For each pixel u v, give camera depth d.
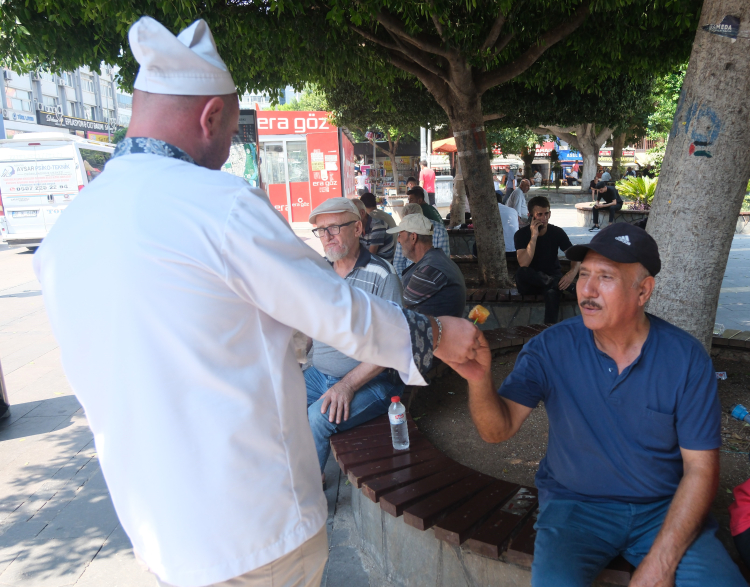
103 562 3.02
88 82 62.97
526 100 9.43
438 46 5.66
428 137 24.69
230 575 1.24
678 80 14.77
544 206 5.59
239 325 1.25
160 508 1.22
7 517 3.45
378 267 3.32
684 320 3.22
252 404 1.26
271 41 5.20
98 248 1.21
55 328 1.29
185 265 1.18
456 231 11.52
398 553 2.57
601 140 23.94
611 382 1.86
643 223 10.31
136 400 1.20
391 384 3.29
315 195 19.23
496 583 2.13
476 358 1.63
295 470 1.35
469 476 2.56
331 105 10.84
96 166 17.25
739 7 2.80
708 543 1.69
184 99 1.30
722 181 3.02
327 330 1.26
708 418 1.75
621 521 1.87
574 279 5.39
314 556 1.42
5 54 5.37
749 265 10.21
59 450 4.31
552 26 5.70
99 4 4.00
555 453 2.00
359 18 4.38
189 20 4.51
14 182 15.66
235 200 1.22
